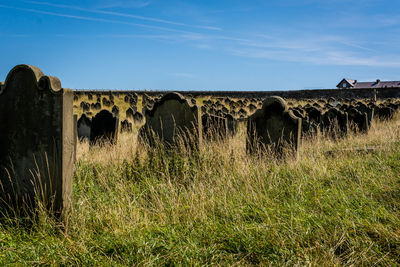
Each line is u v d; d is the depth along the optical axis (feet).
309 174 17.34
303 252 9.50
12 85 12.50
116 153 21.35
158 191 15.15
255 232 10.95
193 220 12.00
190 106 20.15
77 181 16.57
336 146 25.08
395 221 11.39
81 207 12.68
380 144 24.59
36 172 12.34
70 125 12.42
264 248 10.11
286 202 13.47
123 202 13.60
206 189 15.07
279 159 20.81
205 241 10.69
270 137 21.59
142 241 10.25
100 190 15.60
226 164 18.26
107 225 11.75
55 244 10.26
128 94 114.93
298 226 11.12
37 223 12.01
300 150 23.29
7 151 12.71
